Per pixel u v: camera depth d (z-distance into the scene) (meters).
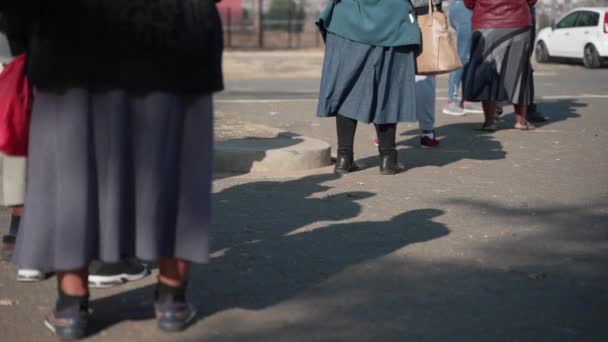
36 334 4.45
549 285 5.27
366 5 8.20
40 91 4.13
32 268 4.15
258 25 40.78
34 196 4.16
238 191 7.89
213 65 4.23
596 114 13.88
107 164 4.10
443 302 4.96
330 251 5.95
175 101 4.17
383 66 8.38
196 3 4.17
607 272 5.54
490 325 4.61
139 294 5.05
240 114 14.00
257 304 4.90
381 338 4.41
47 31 4.02
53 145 4.10
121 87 4.08
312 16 43.97
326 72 8.48
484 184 8.23
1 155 5.43
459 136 11.48
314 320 4.66
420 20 8.55
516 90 11.62
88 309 4.49
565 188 8.06
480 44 11.59
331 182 8.30
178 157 4.23
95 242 4.13
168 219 4.23
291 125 12.70
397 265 5.64
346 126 8.65
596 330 4.56
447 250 5.99
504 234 6.43
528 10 11.52
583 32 27.41
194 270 5.52
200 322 4.61
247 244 6.13
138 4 4.05
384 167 8.69
